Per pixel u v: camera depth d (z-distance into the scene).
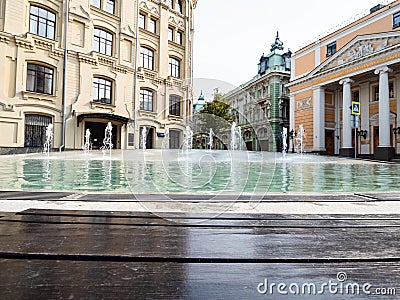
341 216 1.56
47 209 1.69
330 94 24.70
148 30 21.00
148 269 0.85
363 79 21.83
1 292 0.70
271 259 0.92
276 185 4.73
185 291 0.73
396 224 1.38
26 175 5.56
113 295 0.70
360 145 22.38
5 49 14.24
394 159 16.61
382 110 18.33
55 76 16.00
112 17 18.77
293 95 26.62
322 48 24.75
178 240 1.09
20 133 14.50
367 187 4.71
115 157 11.16
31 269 0.83
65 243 1.04
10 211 1.67
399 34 17.50
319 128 23.55
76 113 16.64
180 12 23.73
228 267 0.88
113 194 2.38
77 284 0.75
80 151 15.55
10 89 14.37
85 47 17.31
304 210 1.78
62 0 16.41
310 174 7.11
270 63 33.56
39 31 15.56
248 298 0.71
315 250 1.00
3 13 14.26
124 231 1.21
